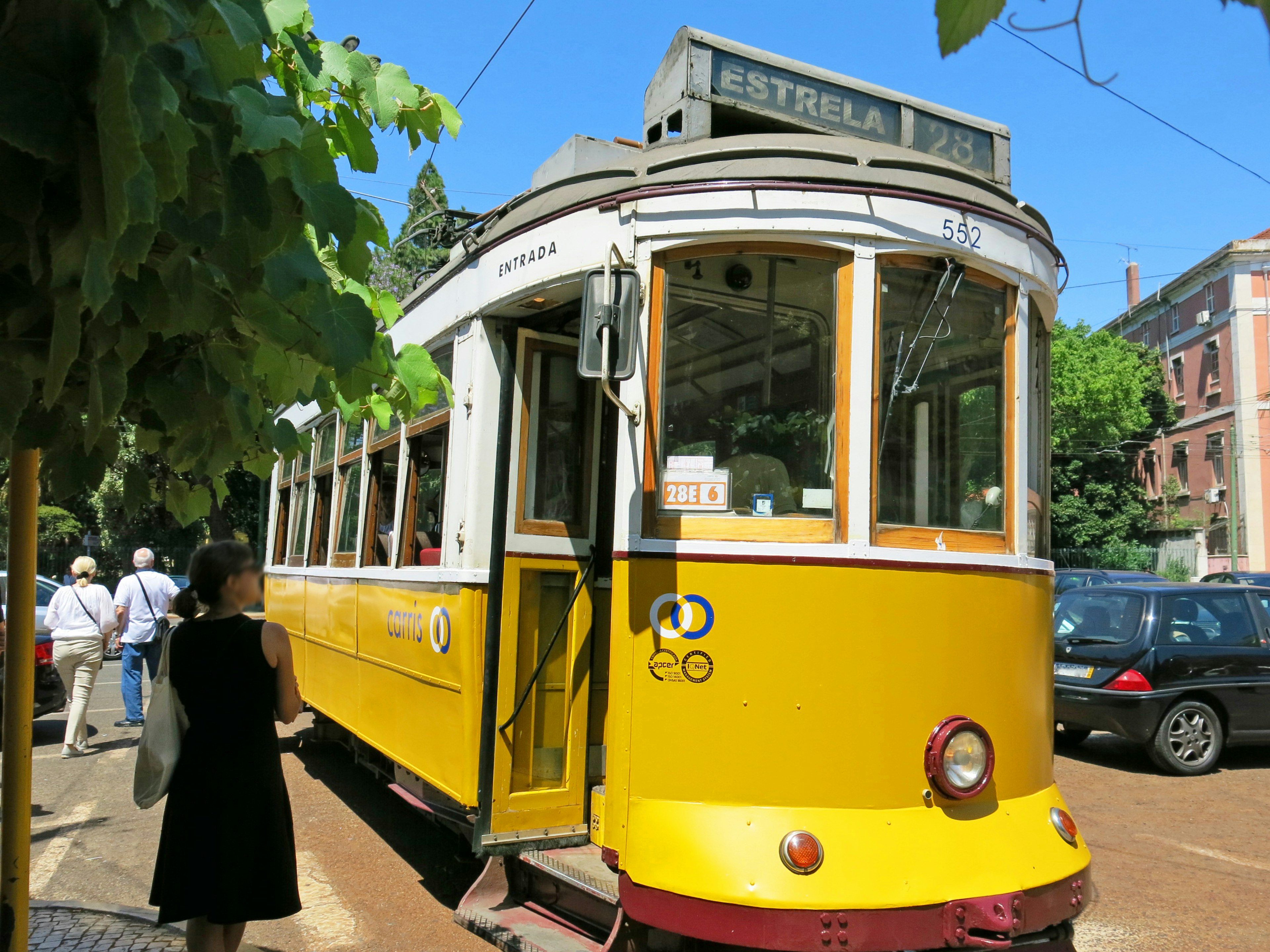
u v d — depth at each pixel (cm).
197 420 231
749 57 427
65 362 164
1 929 251
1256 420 3164
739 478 362
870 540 351
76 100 151
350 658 641
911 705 343
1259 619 872
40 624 958
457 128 276
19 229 165
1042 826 360
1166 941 454
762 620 343
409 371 287
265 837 331
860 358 358
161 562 3178
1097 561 3297
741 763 338
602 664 465
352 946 434
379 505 620
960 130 471
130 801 716
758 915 311
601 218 389
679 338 370
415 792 542
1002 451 392
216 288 198
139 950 387
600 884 375
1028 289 402
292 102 197
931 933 316
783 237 362
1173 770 820
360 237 208
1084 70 110
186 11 170
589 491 471
